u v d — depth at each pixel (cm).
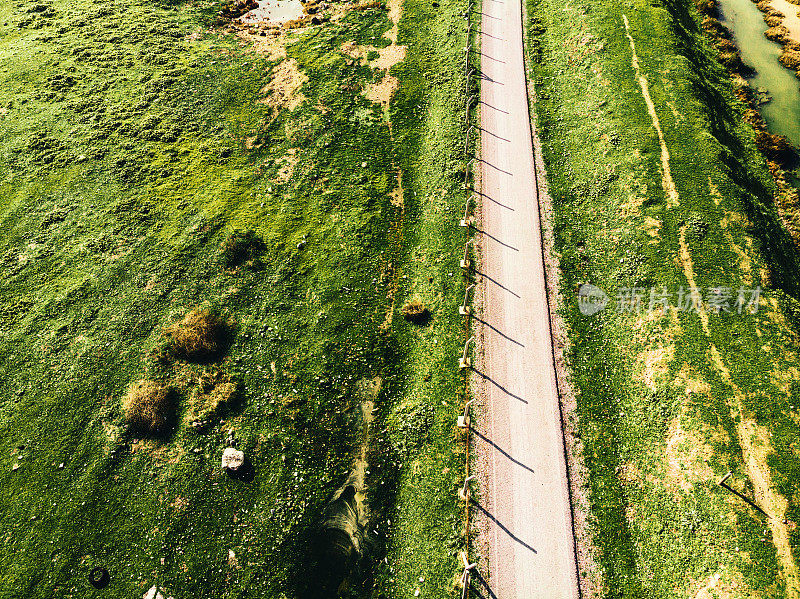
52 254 3741
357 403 3030
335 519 2666
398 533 2592
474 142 3969
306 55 4944
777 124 4228
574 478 2609
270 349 3253
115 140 4400
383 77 4606
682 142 3600
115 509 2683
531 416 2784
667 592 2259
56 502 2706
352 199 3912
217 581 2484
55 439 2917
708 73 4397
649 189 3416
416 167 4038
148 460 2828
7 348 3284
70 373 3170
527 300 3209
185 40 5334
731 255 3078
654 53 4144
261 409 2997
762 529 2230
